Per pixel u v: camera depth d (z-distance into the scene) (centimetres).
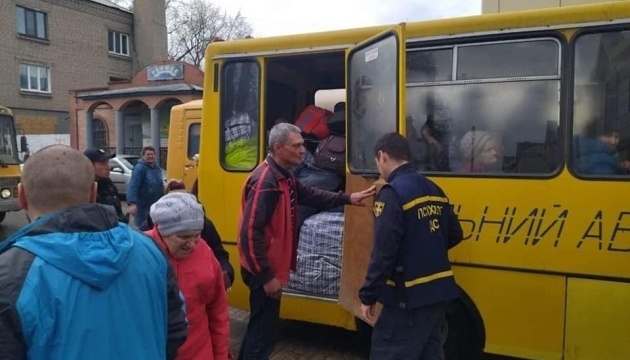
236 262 500
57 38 3231
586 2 677
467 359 419
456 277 405
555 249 377
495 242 393
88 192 182
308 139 538
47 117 3197
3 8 2969
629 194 360
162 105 2367
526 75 391
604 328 366
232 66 504
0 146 1168
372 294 310
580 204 371
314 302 463
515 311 389
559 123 381
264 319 381
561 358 377
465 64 409
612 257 363
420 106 422
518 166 393
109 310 167
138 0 3603
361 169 432
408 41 423
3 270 157
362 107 429
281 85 555
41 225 167
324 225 457
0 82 2966
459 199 404
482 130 404
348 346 505
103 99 2434
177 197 271
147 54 3609
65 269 161
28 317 153
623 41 369
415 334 313
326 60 518
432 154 418
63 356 157
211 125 511
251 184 372
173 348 198
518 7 734
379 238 309
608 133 372
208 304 284
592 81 375
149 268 183
